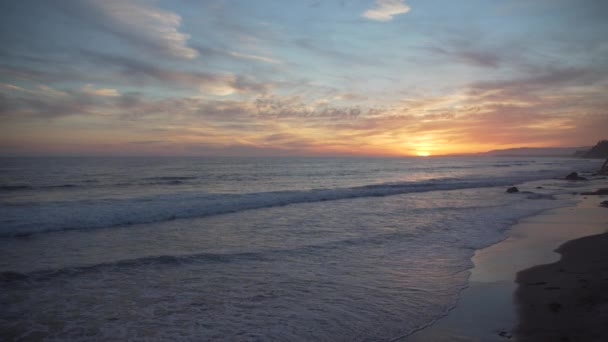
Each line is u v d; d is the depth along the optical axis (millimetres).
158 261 8336
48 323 5234
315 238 10961
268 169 59312
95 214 14125
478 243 10414
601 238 10727
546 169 69688
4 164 61938
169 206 16250
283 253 9172
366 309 5754
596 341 4301
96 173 42438
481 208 17938
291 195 21344
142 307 5816
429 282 7059
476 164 102625
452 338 4750
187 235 11359
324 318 5422
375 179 41000
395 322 5277
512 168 75125
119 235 11336
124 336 4844
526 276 7270
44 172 42562
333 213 16156
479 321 5242
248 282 7023
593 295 5801
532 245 10148
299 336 4852
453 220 14336
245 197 20062
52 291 6469
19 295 6270
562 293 6082
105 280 7055
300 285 6875
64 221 12883
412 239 10898
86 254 8984
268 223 13586
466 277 7332
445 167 79500
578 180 39656
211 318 5410
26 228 11828
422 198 22625
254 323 5242
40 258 8578
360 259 8680
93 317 5438
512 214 15977
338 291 6570
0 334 4883
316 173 51156
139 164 69375
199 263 8242
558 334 4621
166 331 4984
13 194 22281
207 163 81562
